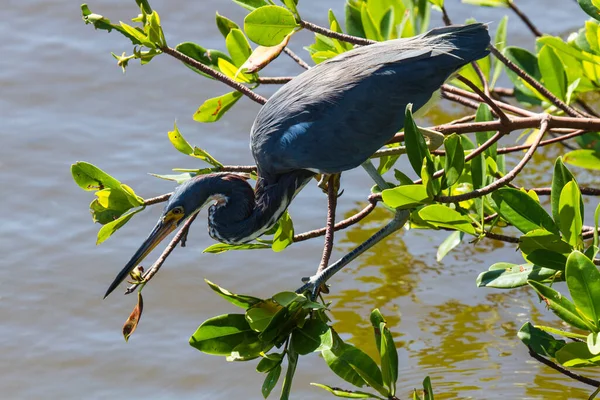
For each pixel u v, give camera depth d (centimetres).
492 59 1297
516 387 1112
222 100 997
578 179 1475
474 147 1036
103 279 1285
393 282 1299
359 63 927
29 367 1163
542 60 1085
